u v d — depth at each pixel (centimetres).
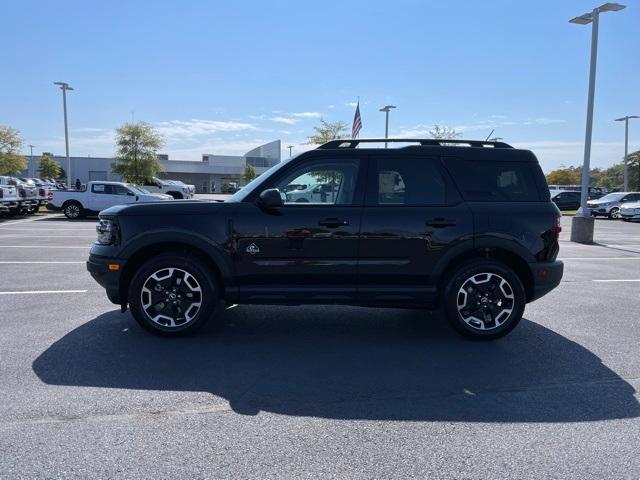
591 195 4416
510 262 554
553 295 773
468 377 437
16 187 2261
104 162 7656
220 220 515
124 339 522
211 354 484
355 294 523
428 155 536
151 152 4050
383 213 520
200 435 329
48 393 389
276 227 514
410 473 289
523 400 391
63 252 1166
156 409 366
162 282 520
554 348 516
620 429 346
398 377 436
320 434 333
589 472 293
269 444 319
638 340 545
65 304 663
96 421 346
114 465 292
